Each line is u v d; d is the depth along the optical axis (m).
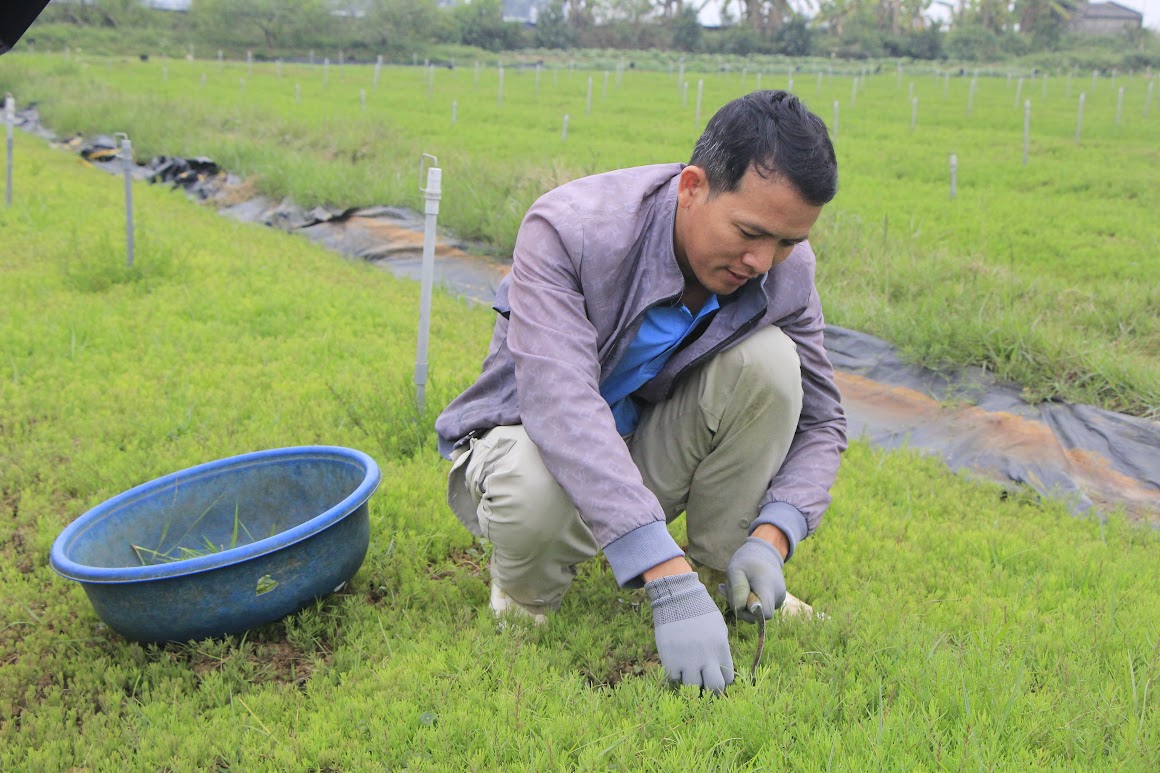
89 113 19.27
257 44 69.44
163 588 2.66
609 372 2.59
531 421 2.35
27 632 3.06
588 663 2.76
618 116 24.70
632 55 72.25
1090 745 2.21
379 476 3.06
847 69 58.44
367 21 71.94
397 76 42.41
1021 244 10.18
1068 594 3.29
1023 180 14.44
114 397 5.13
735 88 37.16
